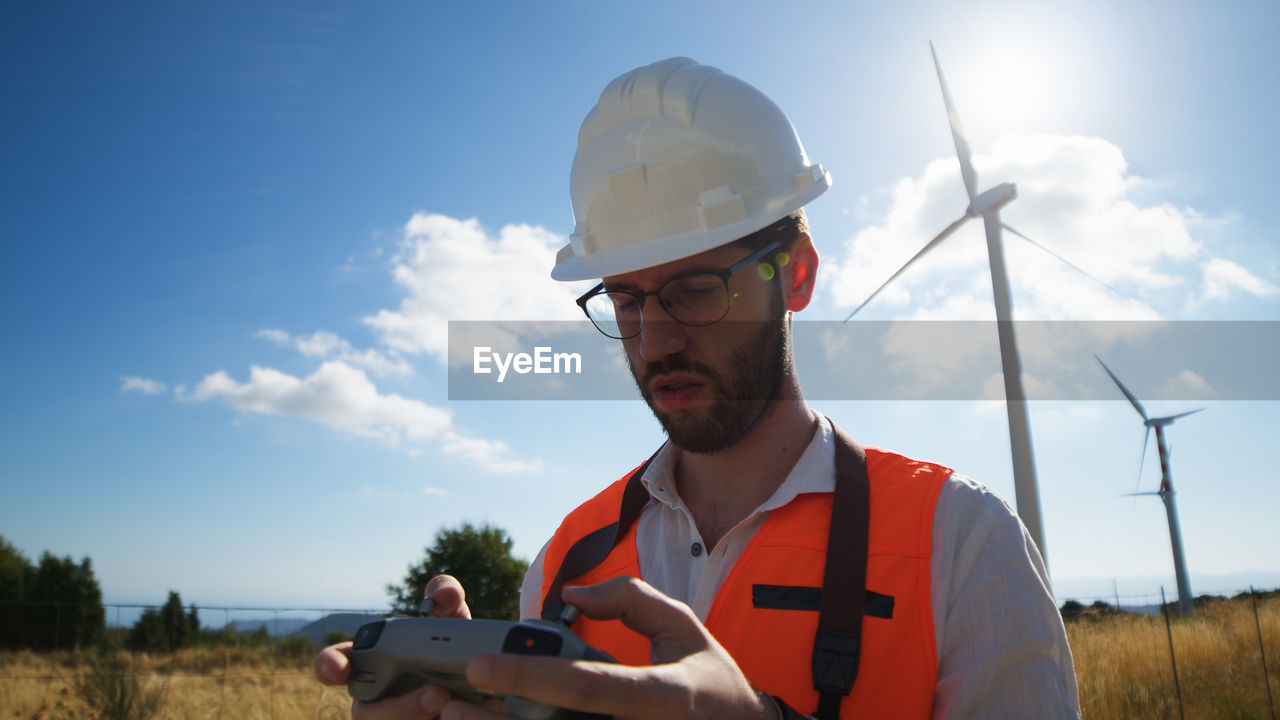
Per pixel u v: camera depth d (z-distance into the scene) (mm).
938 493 1157
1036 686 1039
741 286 1242
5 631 31844
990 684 1041
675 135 1382
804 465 1262
